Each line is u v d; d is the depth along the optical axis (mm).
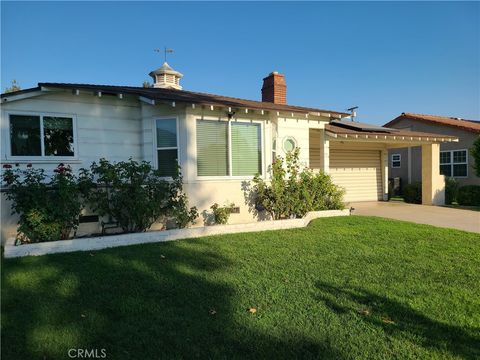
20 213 6926
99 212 7629
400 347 3221
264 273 5195
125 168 7723
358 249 6695
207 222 9352
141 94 8656
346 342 3283
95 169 7664
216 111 9422
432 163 15617
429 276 5160
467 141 21312
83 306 3947
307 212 10375
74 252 6328
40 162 8188
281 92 14742
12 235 7480
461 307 4082
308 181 10656
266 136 10273
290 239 7531
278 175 10016
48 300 4090
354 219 10211
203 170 9344
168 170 9180
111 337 3293
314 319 3727
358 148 17453
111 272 5121
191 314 3799
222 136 9609
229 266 5551
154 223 8750
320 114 11391
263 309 3949
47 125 8320
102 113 8961
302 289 4582
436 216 11633
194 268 5410
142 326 3520
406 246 6984
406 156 25109
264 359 2998
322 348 3174
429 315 3871
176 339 3273
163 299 4188
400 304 4141
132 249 6578
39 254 6160
